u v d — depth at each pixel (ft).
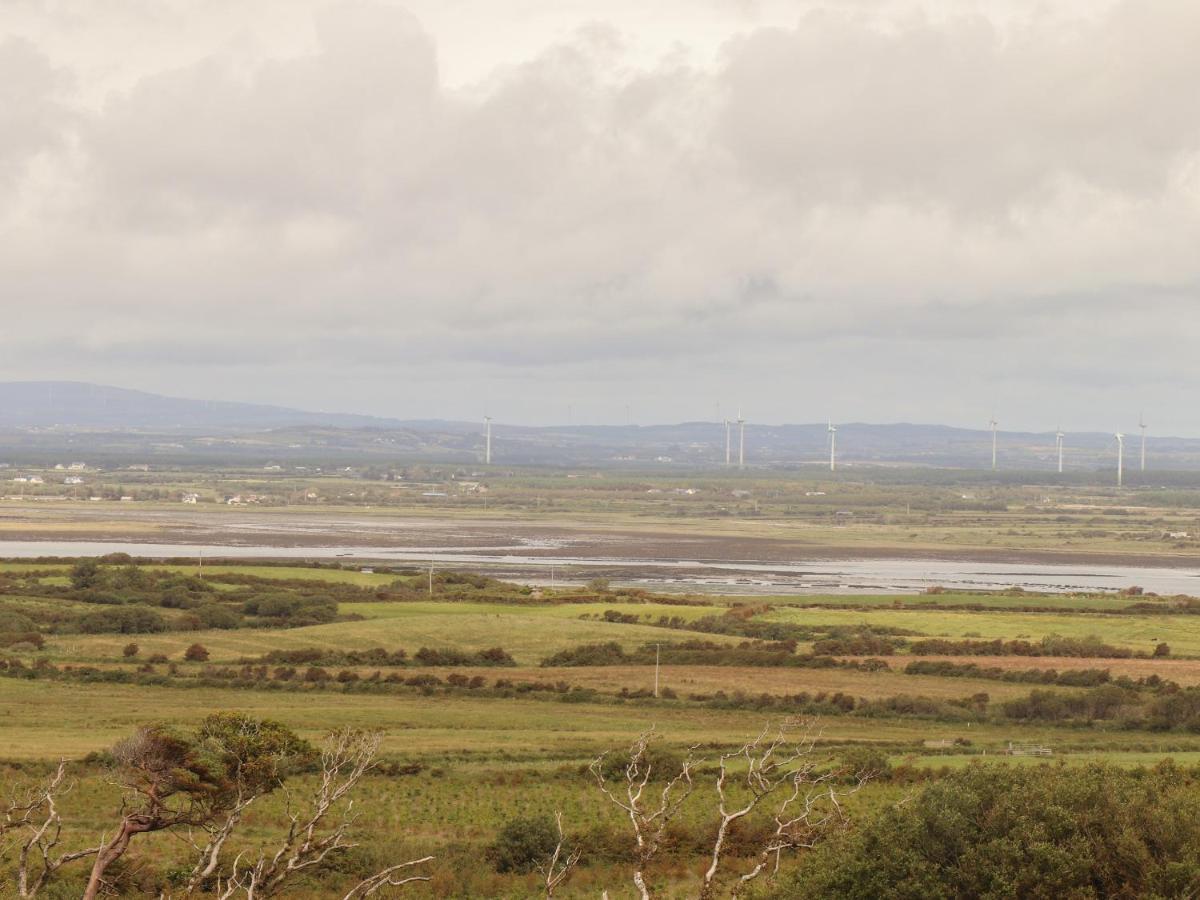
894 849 132.57
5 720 336.70
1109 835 128.57
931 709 380.37
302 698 391.24
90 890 81.51
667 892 182.70
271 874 80.64
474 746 314.35
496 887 193.26
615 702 389.80
